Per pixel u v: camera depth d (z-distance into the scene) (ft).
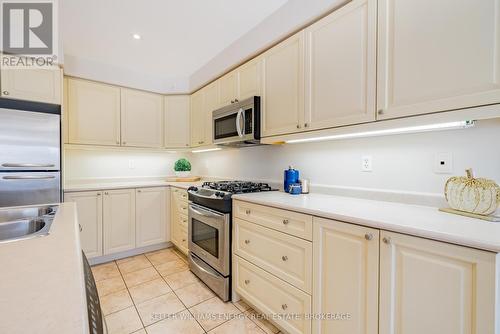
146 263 8.56
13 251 2.16
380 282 3.33
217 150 10.42
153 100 10.27
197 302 6.17
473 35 3.14
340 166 5.82
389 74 3.96
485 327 2.53
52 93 7.29
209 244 6.80
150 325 5.28
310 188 6.46
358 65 4.35
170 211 9.92
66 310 1.28
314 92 5.12
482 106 3.10
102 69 9.00
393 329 3.23
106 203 8.53
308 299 4.29
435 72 3.47
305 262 4.34
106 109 9.14
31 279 1.62
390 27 3.93
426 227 2.99
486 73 3.05
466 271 2.64
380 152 5.07
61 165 7.49
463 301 2.67
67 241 2.46
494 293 2.46
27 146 6.81
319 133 5.05
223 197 6.18
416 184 4.56
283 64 5.84
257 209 5.37
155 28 6.79
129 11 6.00
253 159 8.47
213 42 7.58
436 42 3.45
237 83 7.40
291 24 5.59
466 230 2.85
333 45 4.76
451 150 4.13
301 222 4.41
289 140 6.01
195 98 10.05
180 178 11.00
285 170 6.79
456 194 3.83
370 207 4.33
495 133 3.71
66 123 8.32
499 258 2.47
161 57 8.63
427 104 3.55
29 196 6.85
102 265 8.38
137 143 9.87
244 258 5.78
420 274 2.98
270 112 6.23
